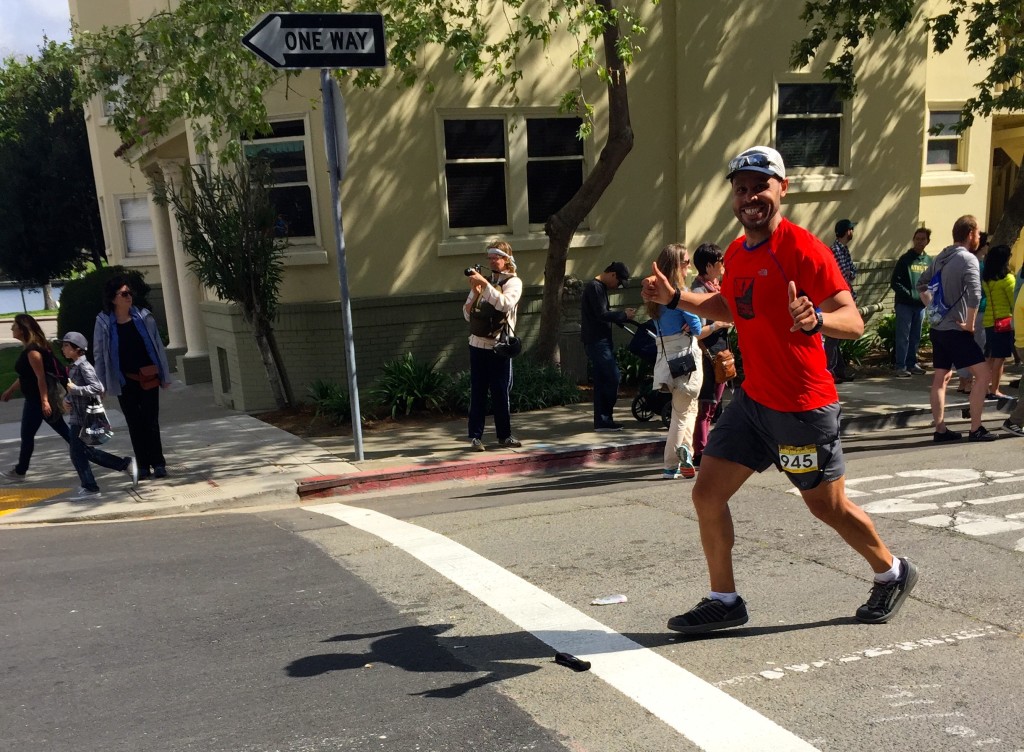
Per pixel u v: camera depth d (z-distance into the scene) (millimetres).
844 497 4129
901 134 14914
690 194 13398
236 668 4148
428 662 4121
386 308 11875
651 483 7766
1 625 4863
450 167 12188
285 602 5027
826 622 4426
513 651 4211
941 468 7695
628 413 10891
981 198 17031
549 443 9312
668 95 13211
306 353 11883
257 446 9734
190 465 8961
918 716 3479
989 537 5734
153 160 15406
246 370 12141
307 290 11797
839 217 14617
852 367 13445
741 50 13438
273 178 11031
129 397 8328
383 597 5035
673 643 4238
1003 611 4516
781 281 3713
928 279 9305
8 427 11906
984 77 16656
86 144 26016
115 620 4867
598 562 5508
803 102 14180
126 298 8281
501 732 3451
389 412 11023
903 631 4297
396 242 11906
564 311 12719
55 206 25781
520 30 11977
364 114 11539
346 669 4082
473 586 5152
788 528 6062
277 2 9641
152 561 5965
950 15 12977
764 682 3803
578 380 12766
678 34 13008
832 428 3926
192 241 10898
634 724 3475
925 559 5340
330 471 8477
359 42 8125
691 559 5504
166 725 3619
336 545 6133
